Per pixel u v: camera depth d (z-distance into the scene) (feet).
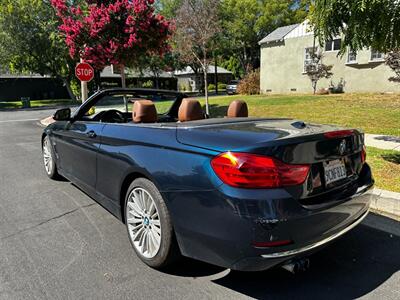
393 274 8.96
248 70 113.70
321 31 16.29
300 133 7.93
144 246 9.50
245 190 6.91
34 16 88.74
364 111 35.42
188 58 47.16
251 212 6.81
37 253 10.00
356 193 8.71
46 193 15.57
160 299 7.88
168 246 8.55
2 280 8.59
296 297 7.98
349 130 9.07
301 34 63.87
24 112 72.64
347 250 10.25
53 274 8.89
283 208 6.91
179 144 8.32
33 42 88.38
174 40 45.21
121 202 10.59
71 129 14.06
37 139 33.12
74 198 14.87
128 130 10.28
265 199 6.82
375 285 8.47
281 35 69.36
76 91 110.93
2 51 87.56
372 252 10.12
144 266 9.32
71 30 36.88
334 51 57.98
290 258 7.19
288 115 36.58
